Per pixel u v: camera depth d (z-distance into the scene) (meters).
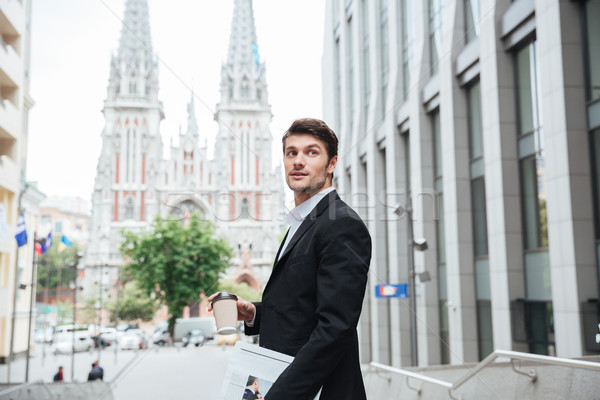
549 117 4.55
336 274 1.12
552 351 4.46
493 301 4.35
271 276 1.23
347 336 1.09
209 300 1.33
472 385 2.98
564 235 4.40
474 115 4.43
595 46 4.47
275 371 1.15
